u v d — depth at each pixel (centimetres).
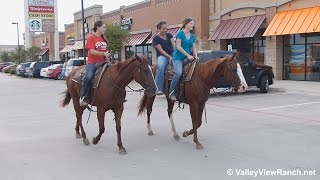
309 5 2408
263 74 2047
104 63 873
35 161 799
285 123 1159
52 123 1273
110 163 770
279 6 2589
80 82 915
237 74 826
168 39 982
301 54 2594
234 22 2922
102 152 858
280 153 812
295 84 2359
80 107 962
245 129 1078
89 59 886
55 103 1883
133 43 4072
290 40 2650
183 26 902
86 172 716
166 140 962
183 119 1266
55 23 5878
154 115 1366
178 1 3466
